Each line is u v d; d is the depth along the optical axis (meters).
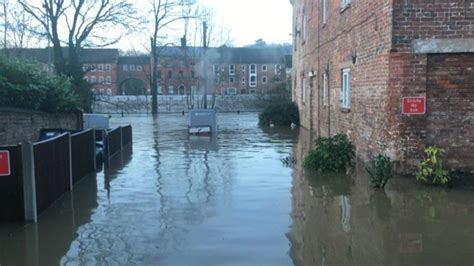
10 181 6.98
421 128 9.42
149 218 7.19
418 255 5.46
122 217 7.27
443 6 9.20
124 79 81.88
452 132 9.42
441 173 8.94
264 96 51.34
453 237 6.06
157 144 17.67
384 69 9.70
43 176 7.66
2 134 11.21
